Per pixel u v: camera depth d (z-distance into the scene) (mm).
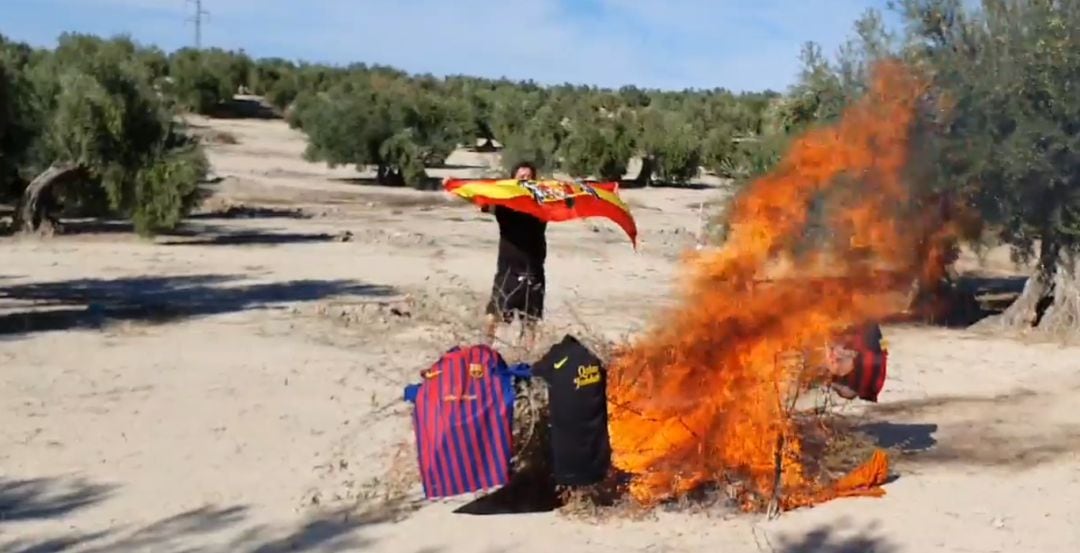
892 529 7371
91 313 14734
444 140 40000
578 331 9875
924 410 10703
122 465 8461
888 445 9359
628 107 66062
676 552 6902
